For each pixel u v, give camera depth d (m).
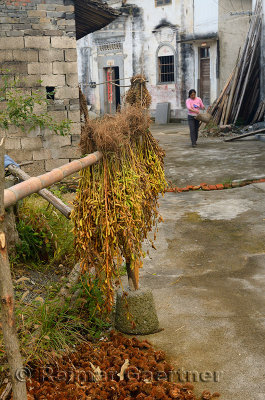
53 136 8.88
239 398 3.12
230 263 5.39
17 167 5.42
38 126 8.75
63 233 5.56
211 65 21.28
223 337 3.85
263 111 16.12
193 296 4.61
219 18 20.59
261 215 7.05
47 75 8.73
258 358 3.54
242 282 4.88
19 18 8.48
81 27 11.04
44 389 3.11
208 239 6.19
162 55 22.81
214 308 4.35
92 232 3.43
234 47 20.75
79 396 3.03
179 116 22.80
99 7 9.51
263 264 5.31
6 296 2.22
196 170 10.34
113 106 24.81
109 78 24.56
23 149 8.73
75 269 4.32
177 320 4.16
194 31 21.44
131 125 3.82
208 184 9.23
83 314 4.16
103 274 3.69
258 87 17.02
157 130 19.31
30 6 8.49
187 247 5.94
